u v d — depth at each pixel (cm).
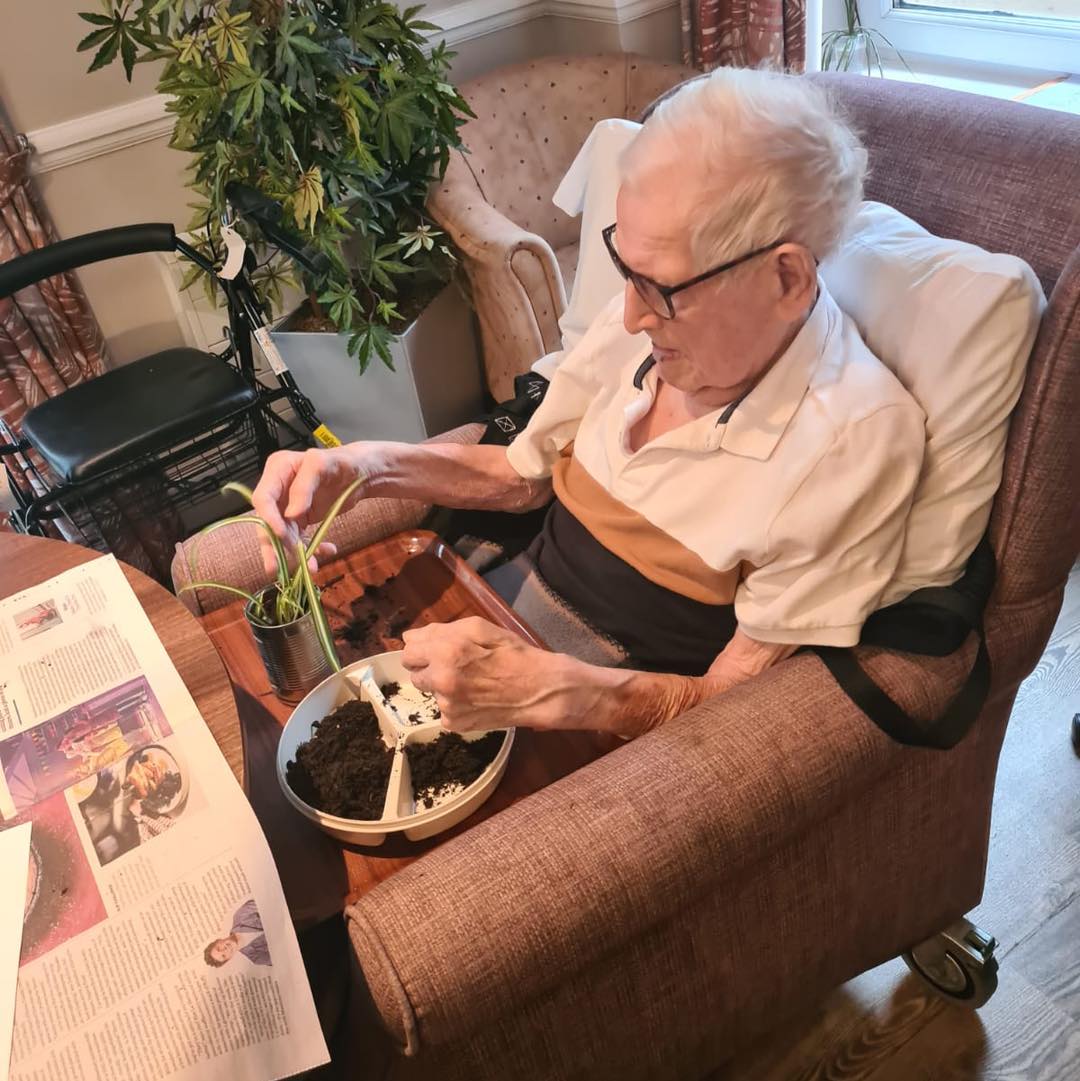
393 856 92
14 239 217
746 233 86
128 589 108
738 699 93
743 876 96
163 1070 68
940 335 92
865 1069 128
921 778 105
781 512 94
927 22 245
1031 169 101
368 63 194
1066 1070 125
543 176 246
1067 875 145
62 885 79
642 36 257
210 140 194
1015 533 95
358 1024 99
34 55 211
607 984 93
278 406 259
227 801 84
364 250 213
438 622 120
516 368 222
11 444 206
